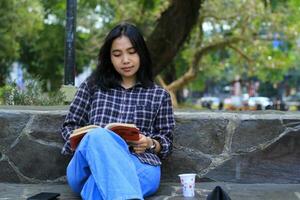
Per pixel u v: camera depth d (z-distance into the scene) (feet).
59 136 13.04
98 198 9.67
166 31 29.96
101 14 63.67
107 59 11.53
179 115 13.00
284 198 11.44
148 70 11.65
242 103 101.76
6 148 13.09
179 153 13.02
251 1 59.21
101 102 11.44
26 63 70.49
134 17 56.70
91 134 9.91
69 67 18.30
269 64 68.54
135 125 11.21
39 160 13.07
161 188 12.35
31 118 13.05
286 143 12.96
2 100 18.04
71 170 10.36
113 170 9.52
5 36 58.03
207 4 56.75
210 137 13.00
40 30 62.23
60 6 48.16
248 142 12.99
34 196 10.96
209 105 105.60
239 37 60.49
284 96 165.58
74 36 18.40
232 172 13.03
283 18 62.85
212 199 9.62
